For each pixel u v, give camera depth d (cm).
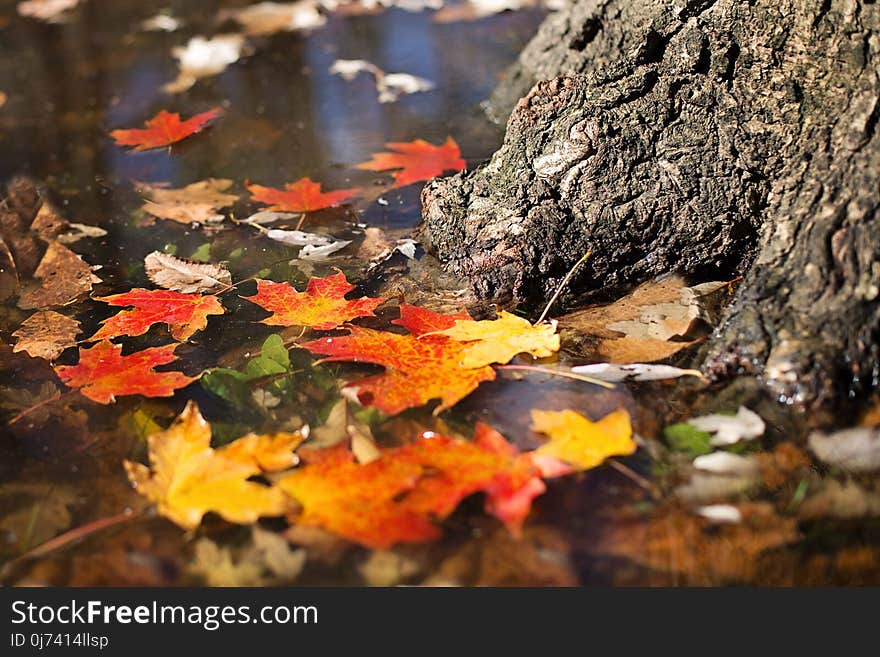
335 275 191
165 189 207
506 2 248
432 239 193
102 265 196
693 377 179
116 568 169
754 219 187
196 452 174
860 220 178
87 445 177
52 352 185
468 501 172
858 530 170
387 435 176
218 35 243
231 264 195
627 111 188
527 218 187
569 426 175
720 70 187
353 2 261
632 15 197
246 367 182
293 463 173
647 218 186
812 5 183
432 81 225
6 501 173
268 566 169
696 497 172
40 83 232
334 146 213
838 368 176
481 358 180
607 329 184
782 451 174
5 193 205
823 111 183
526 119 191
